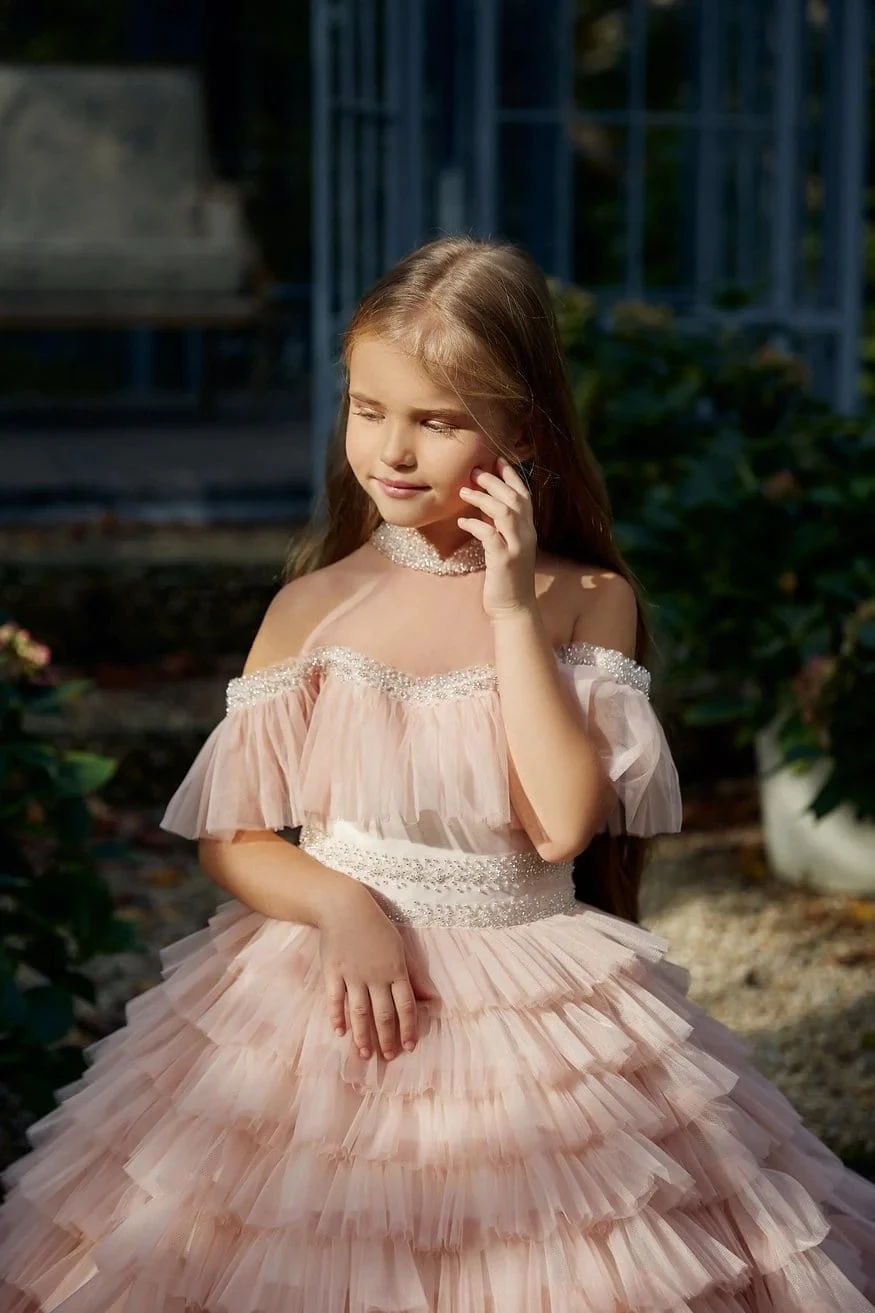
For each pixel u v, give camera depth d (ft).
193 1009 7.24
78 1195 7.06
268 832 7.47
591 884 8.26
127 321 32.22
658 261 29.55
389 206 21.44
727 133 24.27
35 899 10.30
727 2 24.21
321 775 7.12
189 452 29.25
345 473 7.86
